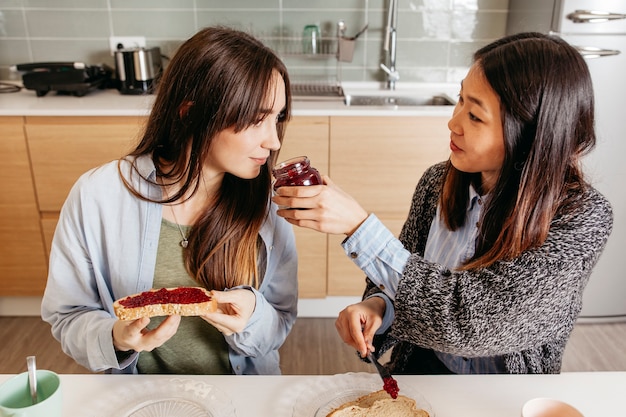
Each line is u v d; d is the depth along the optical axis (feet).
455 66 9.14
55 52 8.95
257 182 3.63
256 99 3.08
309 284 8.17
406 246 4.21
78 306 3.61
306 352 7.55
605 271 7.93
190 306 2.92
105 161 7.57
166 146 3.50
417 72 9.20
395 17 8.61
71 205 3.51
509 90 2.87
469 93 3.04
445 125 7.48
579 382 3.12
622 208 7.63
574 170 3.20
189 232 3.65
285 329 3.91
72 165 7.59
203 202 3.66
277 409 2.89
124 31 8.84
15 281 8.07
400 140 7.54
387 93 8.95
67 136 7.45
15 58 8.95
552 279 2.93
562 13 6.97
